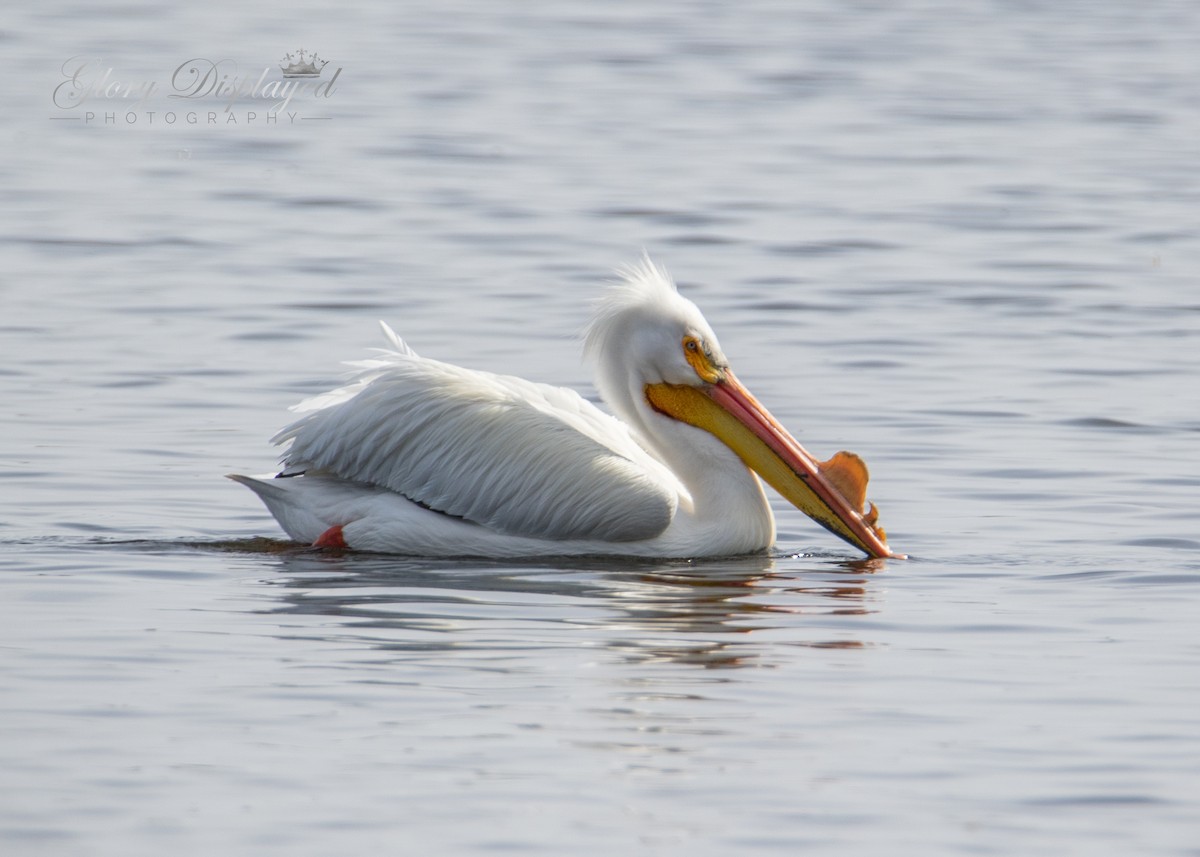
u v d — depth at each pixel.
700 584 12.69
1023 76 42.25
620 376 14.46
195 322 21.30
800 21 51.03
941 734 9.33
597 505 13.56
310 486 13.90
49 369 19.08
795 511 15.39
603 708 9.65
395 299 22.48
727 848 7.91
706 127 35.81
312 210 28.11
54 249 25.17
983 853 7.92
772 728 9.40
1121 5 55.06
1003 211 28.59
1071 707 9.77
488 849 7.87
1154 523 14.15
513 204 28.66
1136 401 18.17
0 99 37.91
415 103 38.09
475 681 10.09
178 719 9.39
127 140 34.16
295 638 10.91
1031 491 15.14
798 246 26.03
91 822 8.10
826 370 19.38
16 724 9.28
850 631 11.30
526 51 45.16
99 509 14.41
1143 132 35.59
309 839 7.95
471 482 13.62
